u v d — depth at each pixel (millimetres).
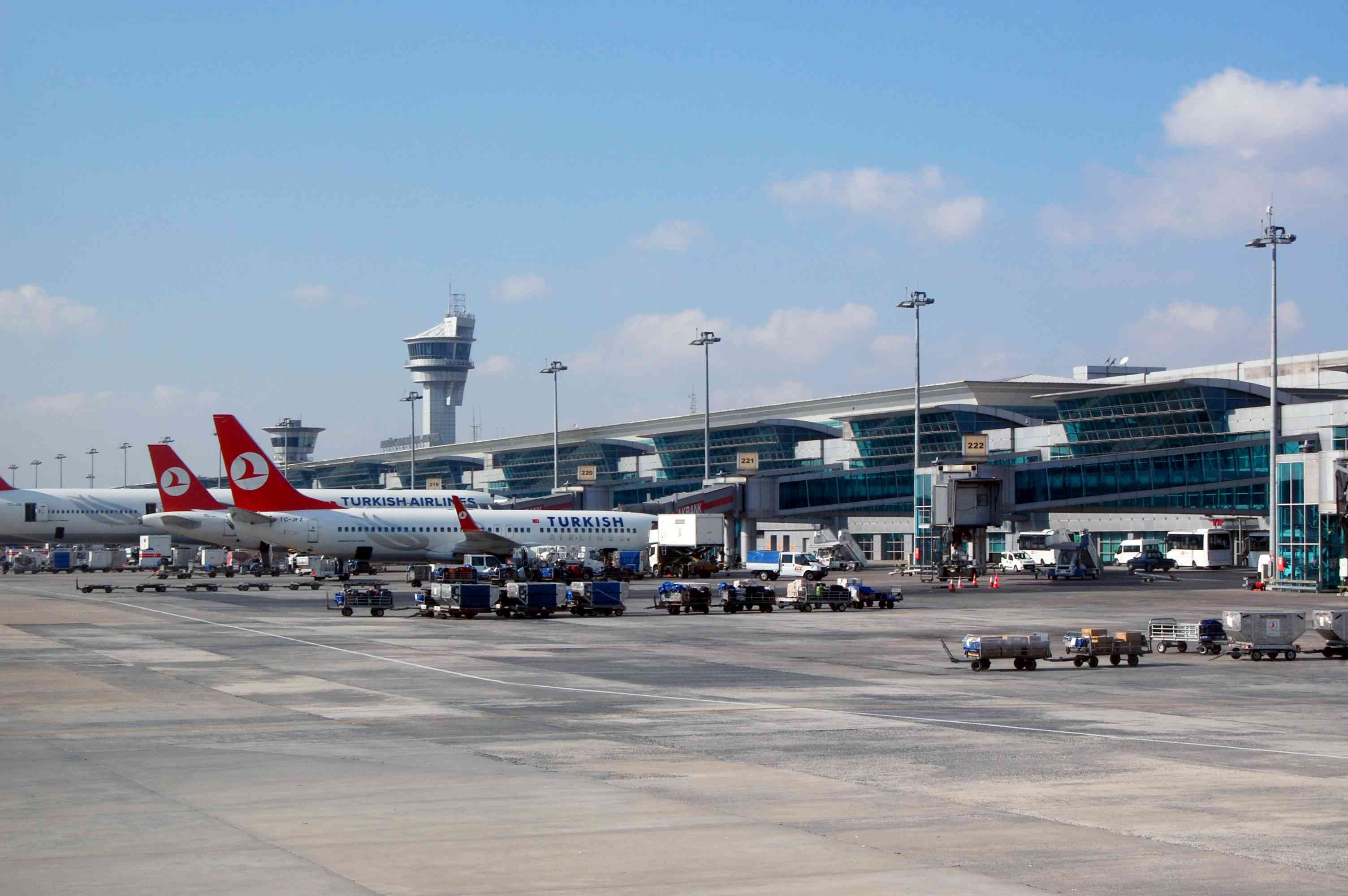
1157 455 125562
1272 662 42969
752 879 14695
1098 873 15039
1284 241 88938
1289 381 156250
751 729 27078
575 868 15211
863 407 175750
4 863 15445
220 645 47062
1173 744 25016
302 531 95375
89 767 22344
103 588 85688
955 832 17156
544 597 62750
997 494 105125
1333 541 85000
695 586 67438
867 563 140500
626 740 25469
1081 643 41156
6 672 37844
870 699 32438
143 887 14367
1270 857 15828
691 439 195750
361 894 14086
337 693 33312
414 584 94125
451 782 20859
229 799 19406
